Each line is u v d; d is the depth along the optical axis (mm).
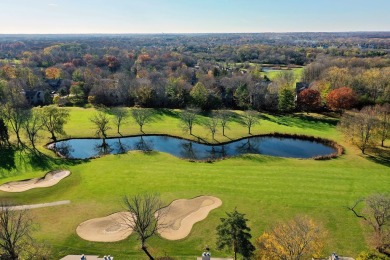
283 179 66062
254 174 68750
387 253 42250
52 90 159375
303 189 61344
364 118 81875
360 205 55031
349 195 58781
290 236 38219
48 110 90125
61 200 57781
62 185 63562
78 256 42875
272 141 94812
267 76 181000
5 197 58250
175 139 96250
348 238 46281
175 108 126188
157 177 67312
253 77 153500
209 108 123375
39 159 77688
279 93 118438
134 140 95500
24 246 38625
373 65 180875
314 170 70625
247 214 52719
